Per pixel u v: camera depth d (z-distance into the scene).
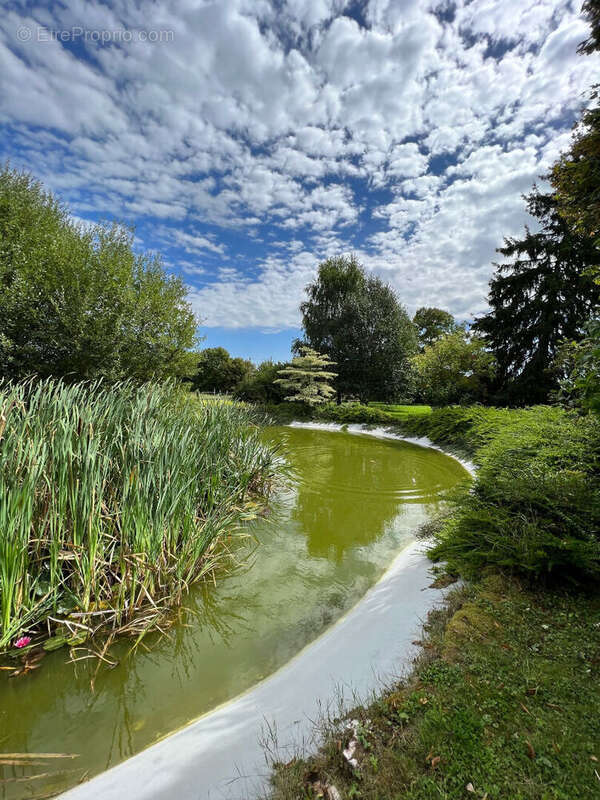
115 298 7.76
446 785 1.19
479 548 3.01
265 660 2.40
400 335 18.61
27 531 2.35
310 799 1.22
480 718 1.46
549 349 13.26
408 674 1.84
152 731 1.85
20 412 3.07
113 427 3.54
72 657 2.32
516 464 4.62
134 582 2.61
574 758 1.26
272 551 4.05
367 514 5.21
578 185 4.91
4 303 6.62
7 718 1.93
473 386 13.76
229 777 1.41
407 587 2.99
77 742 1.78
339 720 1.61
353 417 14.63
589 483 3.45
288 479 6.80
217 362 28.03
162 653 2.45
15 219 7.88
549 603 2.33
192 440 4.22
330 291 20.52
